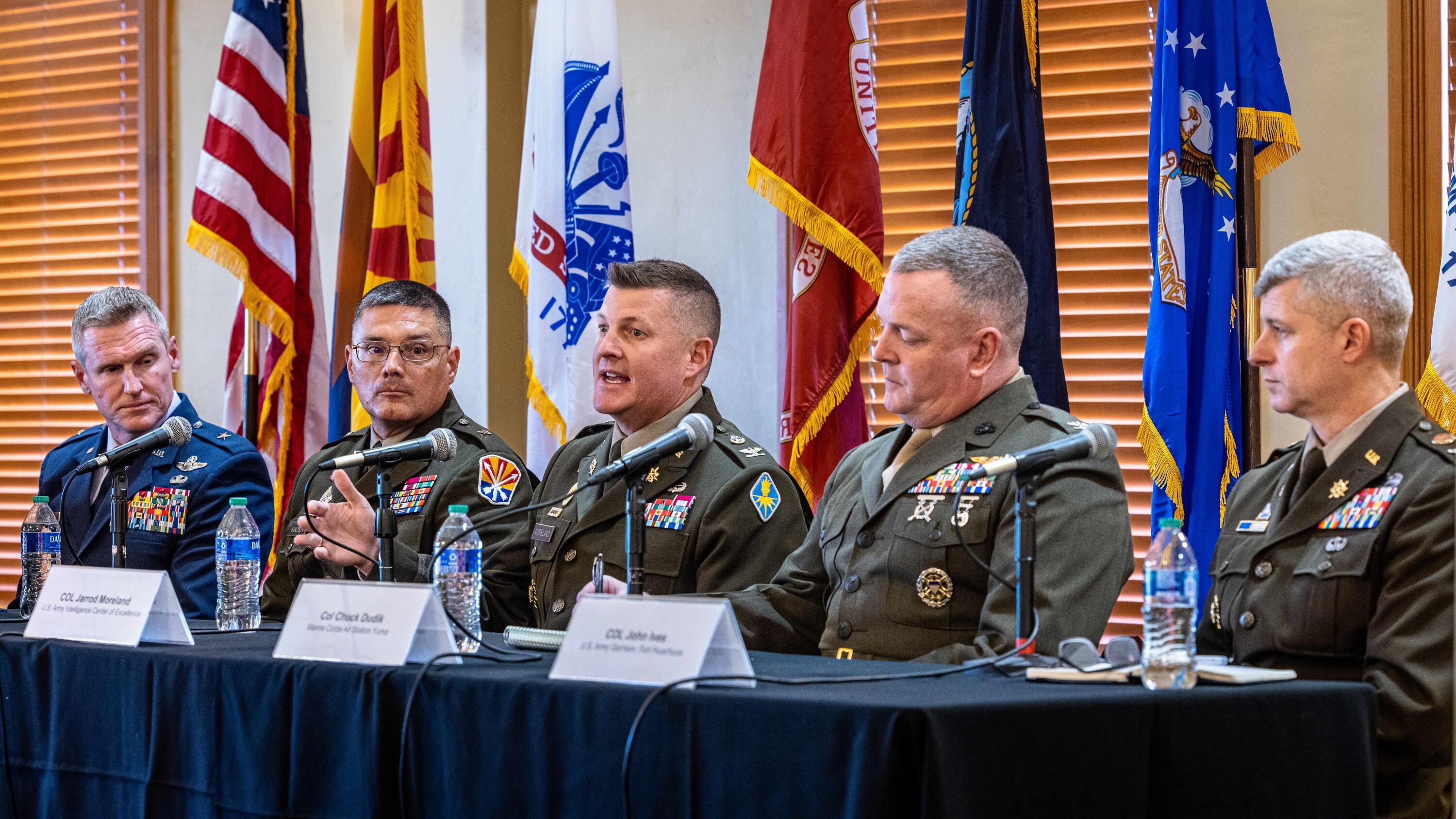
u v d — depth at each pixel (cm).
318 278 673
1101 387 561
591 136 579
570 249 576
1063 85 574
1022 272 376
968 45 520
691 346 445
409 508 493
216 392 724
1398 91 512
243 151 643
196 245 634
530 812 262
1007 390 371
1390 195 513
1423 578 289
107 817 328
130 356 509
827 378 526
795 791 228
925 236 377
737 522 419
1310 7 529
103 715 330
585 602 272
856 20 535
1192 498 483
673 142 631
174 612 338
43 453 776
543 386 574
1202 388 485
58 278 770
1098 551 337
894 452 388
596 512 437
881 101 605
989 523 348
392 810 282
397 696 283
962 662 322
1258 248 530
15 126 778
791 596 395
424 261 620
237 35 651
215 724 308
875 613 360
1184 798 239
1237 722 244
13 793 348
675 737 243
